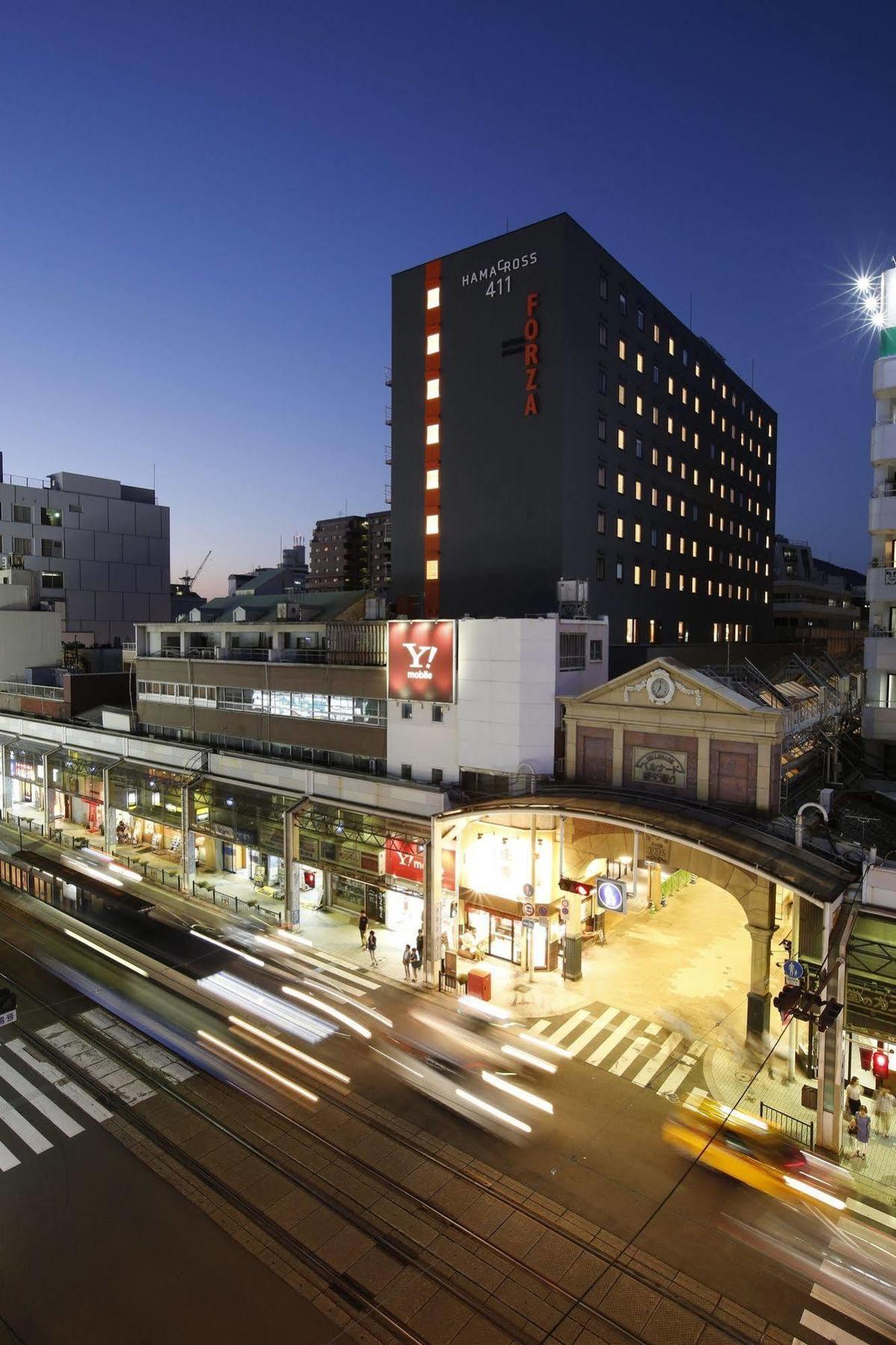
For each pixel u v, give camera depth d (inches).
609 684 1131.9
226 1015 1104.8
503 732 1249.4
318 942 1379.2
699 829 937.5
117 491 3742.6
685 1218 724.0
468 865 1304.1
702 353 2773.1
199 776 1689.2
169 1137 832.9
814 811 1013.2
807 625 4192.9
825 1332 605.6
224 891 1648.6
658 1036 1050.1
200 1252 677.3
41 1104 889.5
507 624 1234.6
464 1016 1104.2
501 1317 615.2
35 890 1626.5
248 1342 589.9
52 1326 603.5
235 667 1718.8
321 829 1409.9
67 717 2233.0
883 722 1378.0
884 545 1392.7
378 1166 789.9
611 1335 599.8
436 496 2219.5
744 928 1434.5
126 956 1310.3
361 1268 661.3
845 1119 850.1
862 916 819.4
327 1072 961.5
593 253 2068.2
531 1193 754.8
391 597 2349.9
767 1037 1011.9
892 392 1327.5
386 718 1413.6
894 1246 693.9
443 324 2206.0
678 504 2586.1
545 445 1980.8
